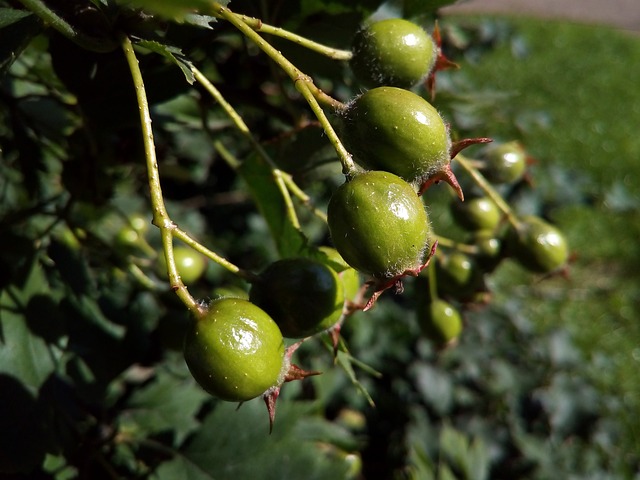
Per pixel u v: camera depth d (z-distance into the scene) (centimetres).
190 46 15
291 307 12
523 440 30
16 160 18
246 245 36
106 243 18
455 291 19
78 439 18
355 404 31
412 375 32
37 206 17
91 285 17
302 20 16
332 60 16
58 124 18
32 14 12
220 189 34
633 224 59
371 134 12
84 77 15
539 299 53
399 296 34
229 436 18
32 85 18
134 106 15
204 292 20
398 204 11
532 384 32
